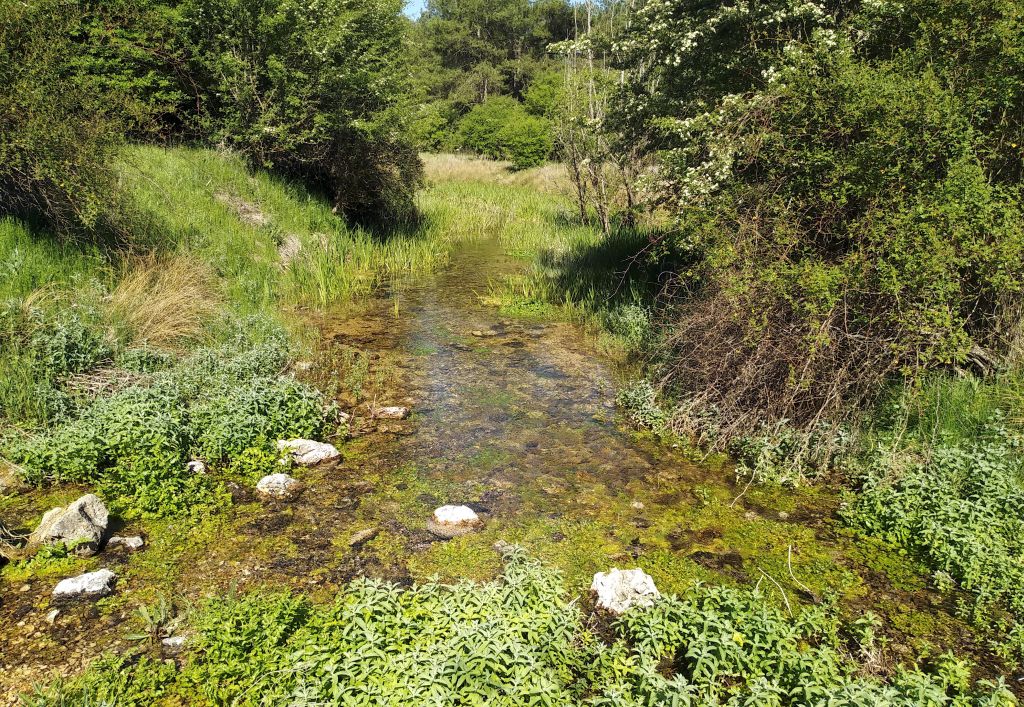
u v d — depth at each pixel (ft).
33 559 14.25
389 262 48.83
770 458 19.48
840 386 20.07
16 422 18.81
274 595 13.41
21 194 26.66
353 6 53.21
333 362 28.12
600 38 32.09
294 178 50.44
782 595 14.08
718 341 22.16
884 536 16.34
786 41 24.99
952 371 21.17
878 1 21.83
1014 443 17.80
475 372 28.09
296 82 46.01
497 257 54.85
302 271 39.65
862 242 20.17
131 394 19.45
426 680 10.46
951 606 13.97
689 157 26.66
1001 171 20.68
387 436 21.85
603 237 53.57
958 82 20.15
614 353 30.53
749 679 11.43
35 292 22.63
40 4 25.85
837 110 20.53
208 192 39.29
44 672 11.43
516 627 11.61
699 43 26.81
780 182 21.62
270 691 10.90
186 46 45.14
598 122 34.83
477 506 17.65
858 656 12.44
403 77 58.23
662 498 18.30
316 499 17.69
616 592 13.79
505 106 150.61
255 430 19.81
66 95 25.44
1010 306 20.45
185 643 12.20
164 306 26.27
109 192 26.76
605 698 10.43
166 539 15.48
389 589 12.72
